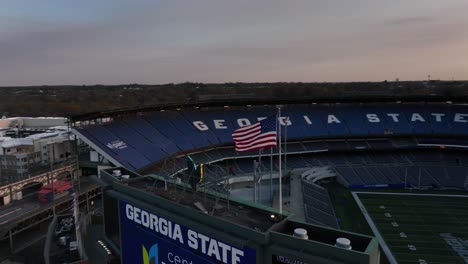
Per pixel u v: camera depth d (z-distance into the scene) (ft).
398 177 223.10
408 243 139.03
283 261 45.34
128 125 218.59
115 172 86.94
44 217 167.02
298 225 49.70
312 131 258.37
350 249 41.52
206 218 54.29
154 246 63.52
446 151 252.01
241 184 196.85
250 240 48.44
